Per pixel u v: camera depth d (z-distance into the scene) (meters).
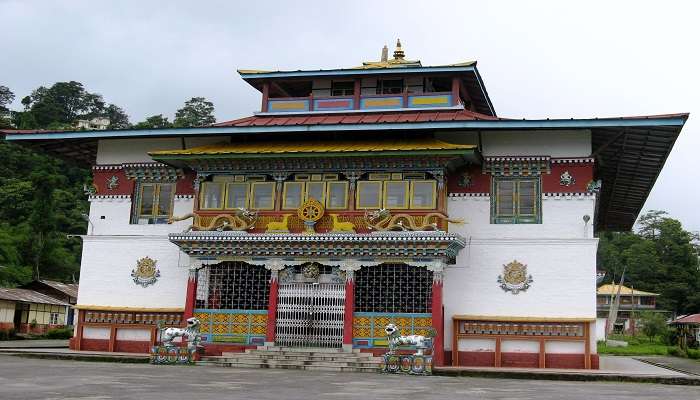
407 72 28.42
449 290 25.55
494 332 24.89
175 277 27.83
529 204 25.70
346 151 24.86
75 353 25.55
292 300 25.05
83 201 100.50
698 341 54.88
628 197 36.53
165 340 24.03
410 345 22.45
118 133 28.09
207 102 147.25
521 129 25.34
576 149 25.59
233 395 13.48
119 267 28.44
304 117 29.08
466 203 26.03
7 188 90.75
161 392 13.63
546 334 24.58
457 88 28.22
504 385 18.39
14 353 25.39
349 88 30.30
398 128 25.33
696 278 103.44
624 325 93.62
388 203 25.27
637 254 108.38
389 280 24.83
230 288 26.06
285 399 12.99
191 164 27.09
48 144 30.48
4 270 71.81
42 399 11.70
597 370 23.19
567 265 24.94
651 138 25.89
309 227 25.31
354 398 13.46
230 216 26.22
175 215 28.38
